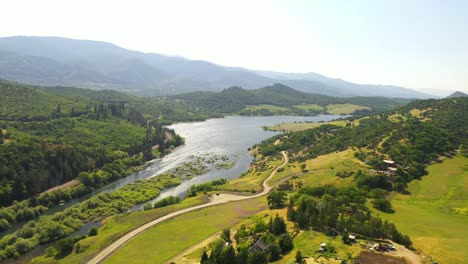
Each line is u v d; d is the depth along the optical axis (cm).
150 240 12519
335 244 9700
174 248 11562
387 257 8800
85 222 15262
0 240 12675
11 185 17325
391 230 10031
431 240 10081
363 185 16000
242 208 15725
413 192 15450
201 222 13975
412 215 12688
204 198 17638
